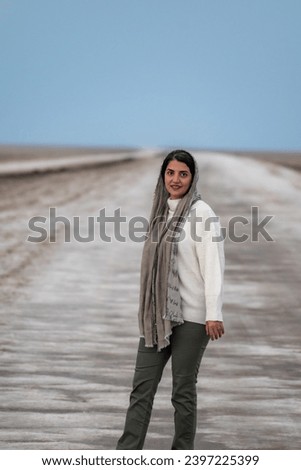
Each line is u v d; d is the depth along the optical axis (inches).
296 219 1813.5
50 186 2878.9
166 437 481.4
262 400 551.5
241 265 1146.7
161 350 419.8
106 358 652.7
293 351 685.9
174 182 422.0
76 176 3686.0
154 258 418.0
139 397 421.7
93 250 1273.4
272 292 949.2
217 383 588.4
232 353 675.4
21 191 2566.4
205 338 419.8
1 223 1621.6
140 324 420.2
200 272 418.3
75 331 741.3
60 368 621.0
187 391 419.8
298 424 507.2
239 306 866.8
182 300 416.8
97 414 518.0
